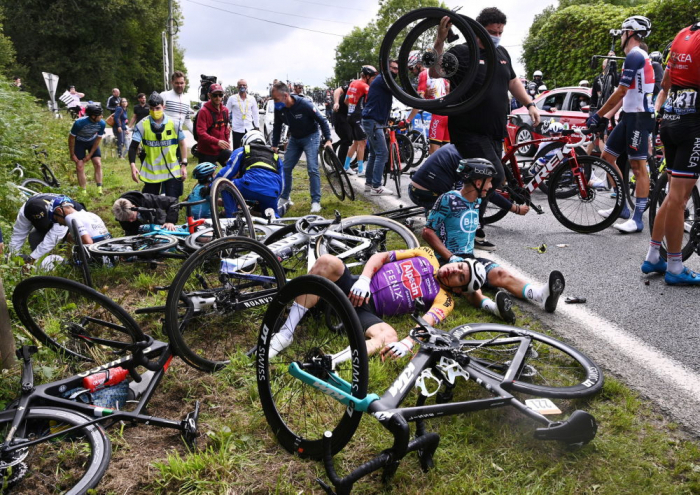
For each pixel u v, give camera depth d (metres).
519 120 8.69
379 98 8.24
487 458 2.72
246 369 3.53
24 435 2.67
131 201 6.04
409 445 2.42
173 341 3.30
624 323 4.10
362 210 7.88
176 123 7.54
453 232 4.63
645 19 6.00
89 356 3.66
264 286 4.52
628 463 2.67
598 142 9.46
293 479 2.61
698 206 4.91
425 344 2.91
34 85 39.12
